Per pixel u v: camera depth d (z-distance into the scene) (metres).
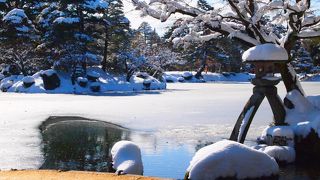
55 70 40.69
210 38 11.81
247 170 6.44
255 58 9.50
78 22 40.16
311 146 9.30
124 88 42.16
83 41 41.31
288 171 8.23
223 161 6.36
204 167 6.34
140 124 14.55
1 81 42.12
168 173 8.16
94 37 43.97
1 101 24.88
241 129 9.68
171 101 24.08
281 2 10.21
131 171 7.42
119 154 7.81
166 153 9.86
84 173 7.29
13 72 45.50
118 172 7.25
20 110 19.23
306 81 54.50
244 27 12.07
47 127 13.92
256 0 11.34
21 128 13.59
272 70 9.80
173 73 66.88
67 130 13.26
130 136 12.14
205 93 32.12
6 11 44.97
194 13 11.35
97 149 10.31
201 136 12.02
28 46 42.81
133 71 45.59
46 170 7.55
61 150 10.17
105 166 8.66
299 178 7.72
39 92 36.69
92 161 9.10
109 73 46.62
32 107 20.78
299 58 55.50
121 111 18.80
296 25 10.90
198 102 23.06
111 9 46.75
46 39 41.34
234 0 11.17
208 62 72.62
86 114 17.66
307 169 8.38
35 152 9.91
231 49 66.44
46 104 22.58
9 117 16.45
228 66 73.12
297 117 10.09
